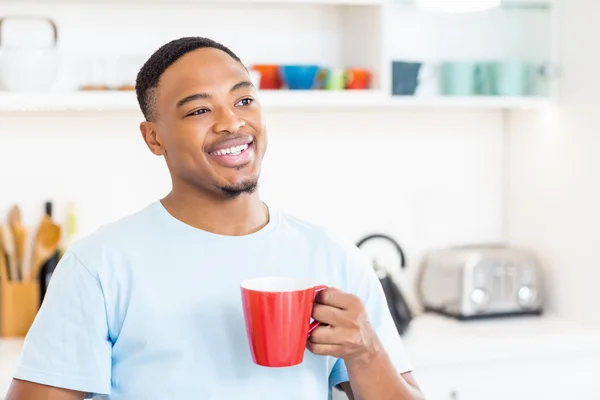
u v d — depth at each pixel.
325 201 3.32
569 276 3.22
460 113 3.47
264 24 3.21
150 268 1.44
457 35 3.35
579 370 2.98
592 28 3.07
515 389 2.91
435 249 3.46
